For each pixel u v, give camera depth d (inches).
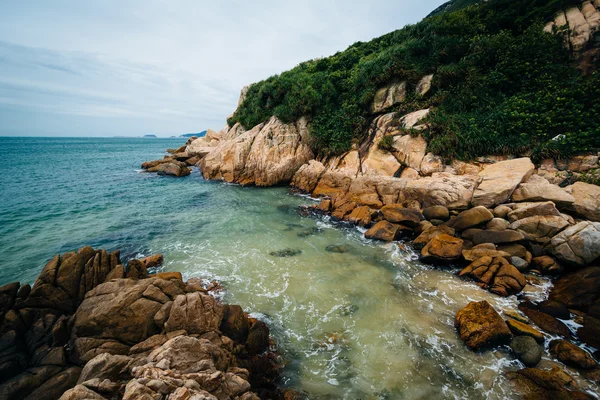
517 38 669.3
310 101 938.1
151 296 259.6
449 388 209.2
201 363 181.8
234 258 429.1
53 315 255.4
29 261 412.2
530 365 225.5
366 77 889.5
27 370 204.5
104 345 222.5
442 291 335.9
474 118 617.6
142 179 1052.5
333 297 329.4
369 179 648.4
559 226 374.0
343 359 240.4
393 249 454.6
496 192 463.5
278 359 243.4
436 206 505.7
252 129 1040.2
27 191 833.5
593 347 241.0
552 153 492.4
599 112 502.0
